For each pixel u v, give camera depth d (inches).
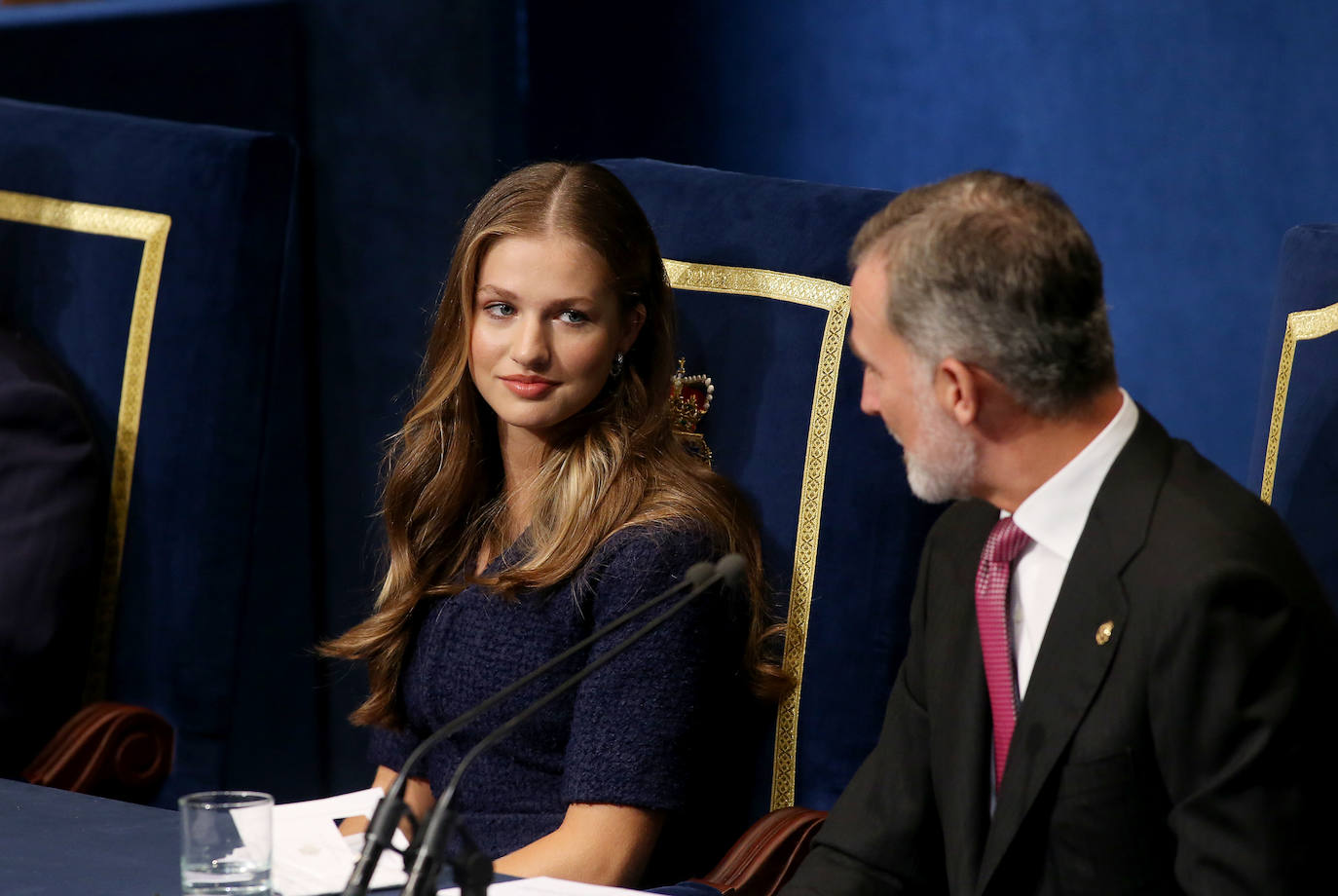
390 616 311.6
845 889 247.4
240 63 478.9
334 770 498.9
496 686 292.7
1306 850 193.8
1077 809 210.5
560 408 295.9
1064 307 209.5
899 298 215.9
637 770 272.8
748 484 318.7
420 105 461.1
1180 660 198.7
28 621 357.4
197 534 376.2
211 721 376.5
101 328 385.4
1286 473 284.5
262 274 380.2
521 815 290.4
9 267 398.0
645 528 286.8
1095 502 216.8
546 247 291.3
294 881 236.5
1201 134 407.5
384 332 474.9
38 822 262.2
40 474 364.2
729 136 470.9
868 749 308.0
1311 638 198.4
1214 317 410.6
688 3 468.4
